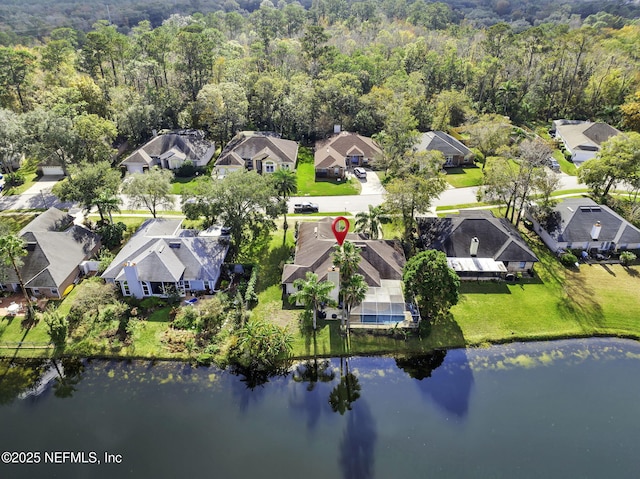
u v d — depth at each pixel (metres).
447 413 41.12
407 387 43.72
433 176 67.62
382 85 116.88
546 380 44.56
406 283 49.31
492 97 124.75
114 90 100.25
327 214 73.75
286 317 51.25
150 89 104.12
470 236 60.91
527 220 71.62
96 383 43.81
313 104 103.44
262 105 106.12
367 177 89.06
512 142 99.81
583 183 79.44
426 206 62.91
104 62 119.12
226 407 41.50
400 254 58.75
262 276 57.78
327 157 89.31
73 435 38.88
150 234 60.56
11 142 75.69
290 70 127.38
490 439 38.78
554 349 48.00
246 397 42.53
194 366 45.53
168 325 49.94
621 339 49.34
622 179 74.06
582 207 65.94
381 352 47.47
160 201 67.00
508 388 43.72
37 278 52.81
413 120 95.75
